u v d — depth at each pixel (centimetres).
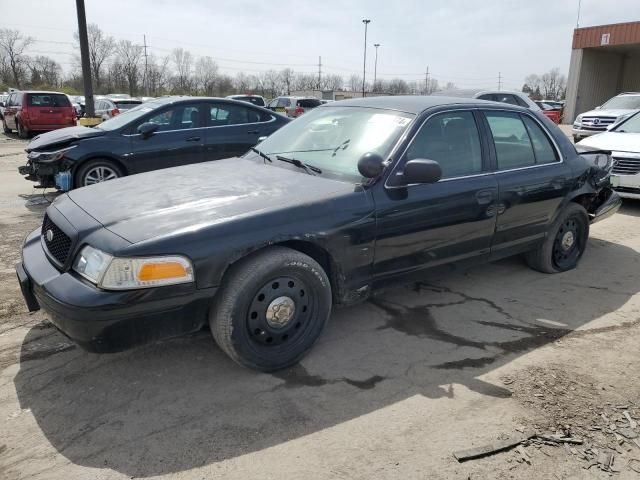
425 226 351
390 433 252
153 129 726
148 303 255
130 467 227
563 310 399
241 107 811
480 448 242
